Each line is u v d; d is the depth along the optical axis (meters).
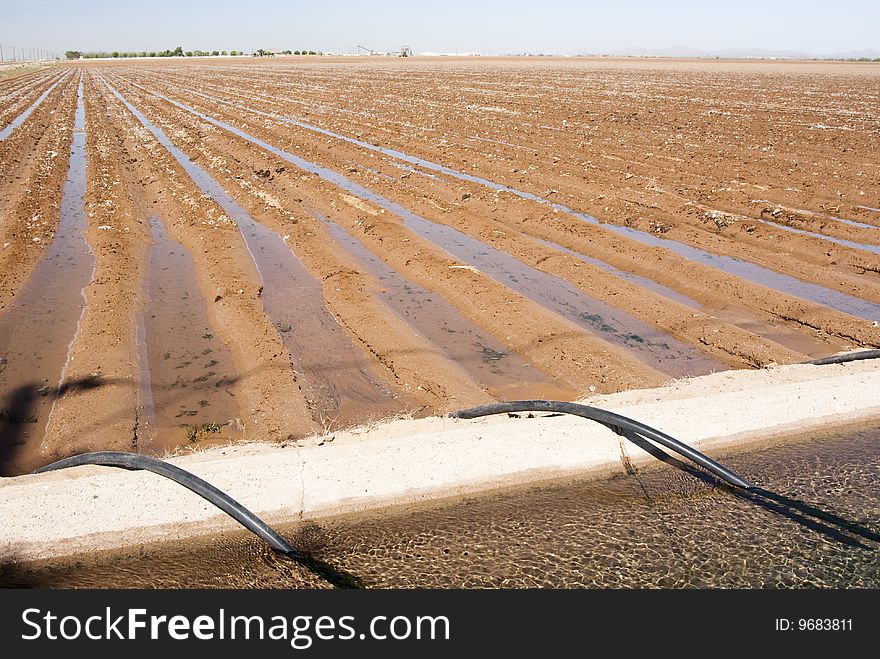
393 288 9.86
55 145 22.28
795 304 8.90
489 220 13.02
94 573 4.20
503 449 5.09
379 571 4.23
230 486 4.65
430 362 7.31
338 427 6.16
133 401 6.52
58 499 4.45
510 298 9.05
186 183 16.00
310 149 21.27
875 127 24.22
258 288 9.60
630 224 13.12
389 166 18.45
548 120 27.12
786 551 4.37
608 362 7.30
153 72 75.81
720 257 11.33
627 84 47.53
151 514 4.44
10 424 6.19
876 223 12.82
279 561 4.31
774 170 17.06
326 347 7.86
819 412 5.75
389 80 54.38
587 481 5.06
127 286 9.51
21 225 12.50
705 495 4.91
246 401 6.63
